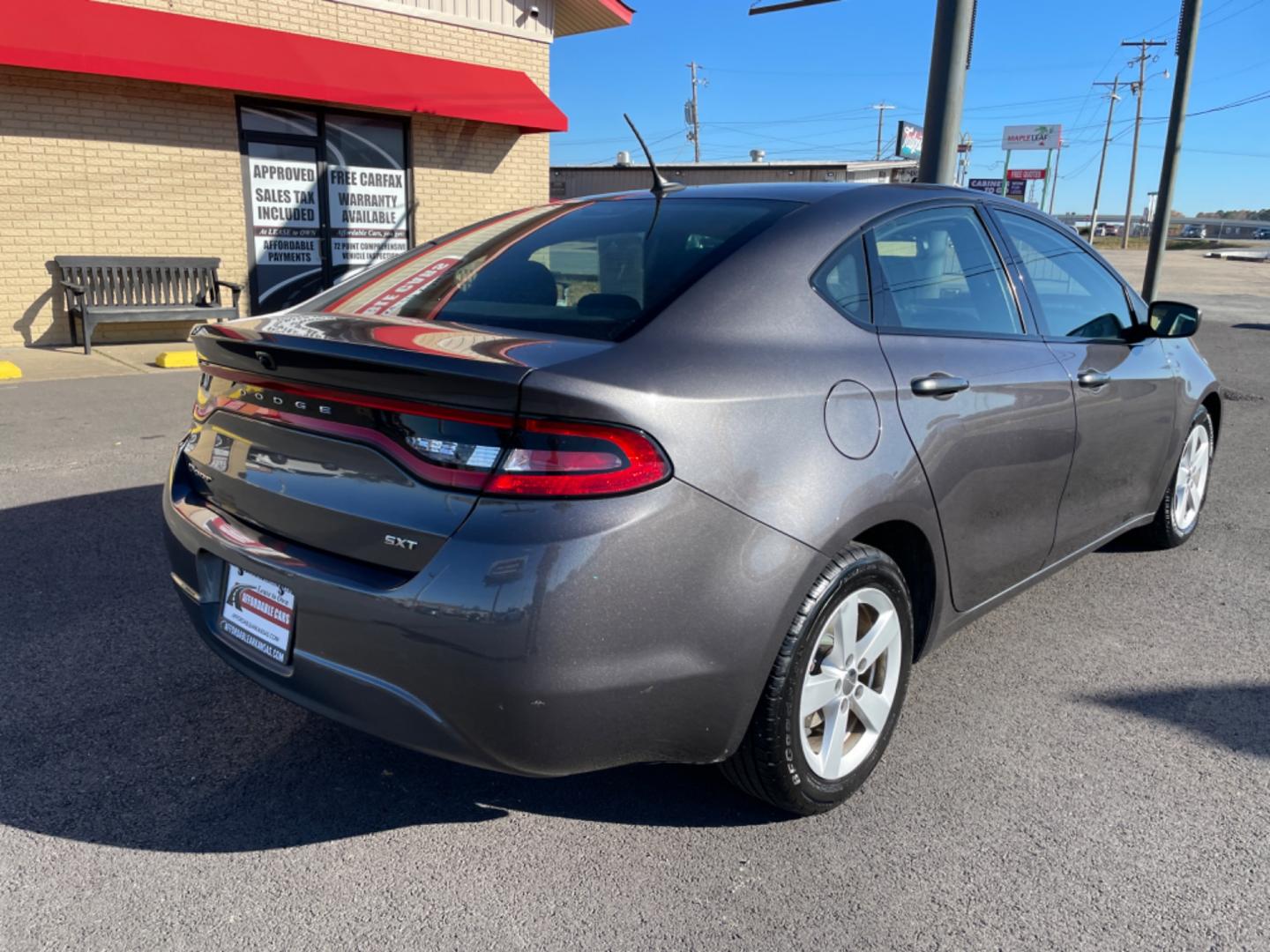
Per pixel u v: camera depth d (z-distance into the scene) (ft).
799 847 8.13
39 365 29.96
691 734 7.25
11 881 7.51
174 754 9.32
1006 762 9.45
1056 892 7.61
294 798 8.71
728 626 7.02
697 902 7.46
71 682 10.55
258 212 37.76
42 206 32.68
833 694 8.25
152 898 7.38
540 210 10.87
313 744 9.59
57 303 33.58
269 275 38.58
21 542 14.60
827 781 8.30
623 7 46.03
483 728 6.70
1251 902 7.52
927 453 8.57
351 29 38.65
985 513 9.62
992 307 10.40
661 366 7.07
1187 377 13.99
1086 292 12.35
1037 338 10.84
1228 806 8.79
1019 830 8.38
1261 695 10.91
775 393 7.45
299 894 7.48
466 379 6.42
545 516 6.45
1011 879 7.76
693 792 8.93
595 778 9.14
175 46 32.60
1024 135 189.88
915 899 7.52
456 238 10.67
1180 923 7.28
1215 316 59.21
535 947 6.97
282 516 7.64
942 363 9.05
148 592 12.91
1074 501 11.42
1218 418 15.88
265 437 7.81
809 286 8.33
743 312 7.82
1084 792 8.97
